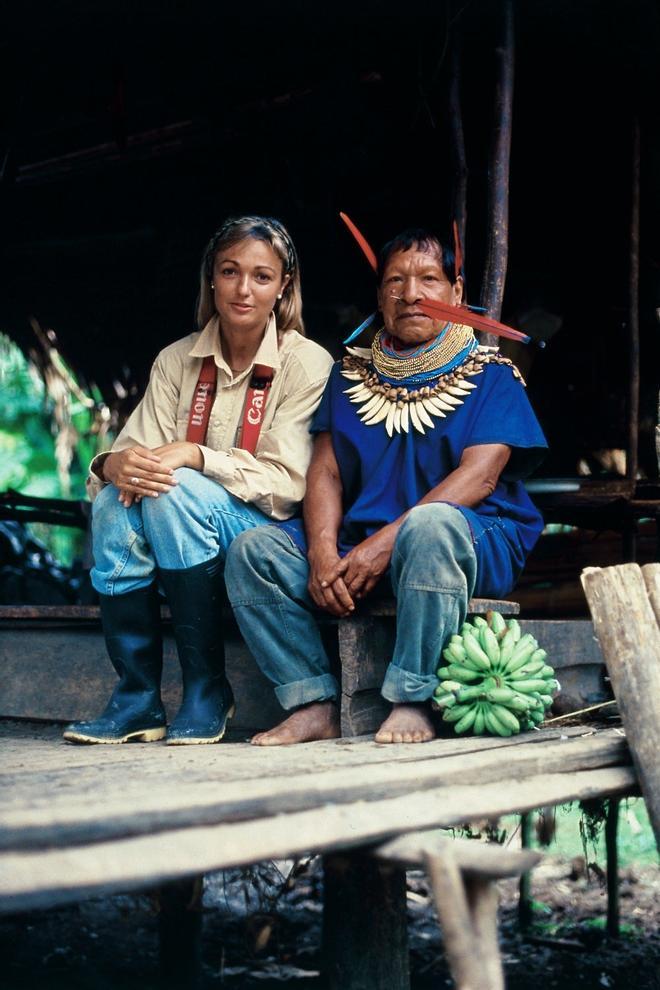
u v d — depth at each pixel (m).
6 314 7.48
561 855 5.54
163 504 3.17
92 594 6.42
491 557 3.24
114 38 5.54
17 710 3.98
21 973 3.67
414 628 3.05
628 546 5.11
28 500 6.71
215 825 1.87
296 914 4.39
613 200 6.02
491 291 4.43
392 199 6.00
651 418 6.61
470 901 1.92
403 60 5.43
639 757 2.72
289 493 3.41
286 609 3.19
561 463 6.82
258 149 6.15
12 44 5.60
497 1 4.59
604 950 4.26
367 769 2.29
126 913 3.29
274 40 5.58
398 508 3.37
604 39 5.21
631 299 5.35
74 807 1.78
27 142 6.58
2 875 1.50
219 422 3.53
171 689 3.71
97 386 7.69
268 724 3.50
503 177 4.49
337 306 6.44
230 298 3.41
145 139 6.34
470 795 2.28
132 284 7.10
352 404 3.51
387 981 3.01
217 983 3.65
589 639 3.92
